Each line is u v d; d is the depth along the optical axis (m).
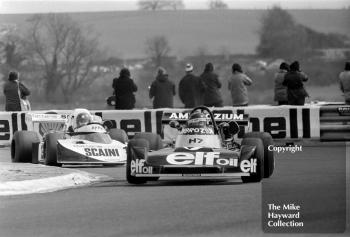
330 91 185.88
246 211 33.56
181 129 47.25
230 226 30.33
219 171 41.84
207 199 37.09
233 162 42.22
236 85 78.50
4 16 189.88
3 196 39.84
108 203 36.66
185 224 30.86
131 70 197.50
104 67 189.38
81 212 34.34
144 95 186.75
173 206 35.22
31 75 178.50
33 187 42.16
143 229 30.14
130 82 79.31
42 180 43.22
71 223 31.86
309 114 73.00
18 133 58.22
